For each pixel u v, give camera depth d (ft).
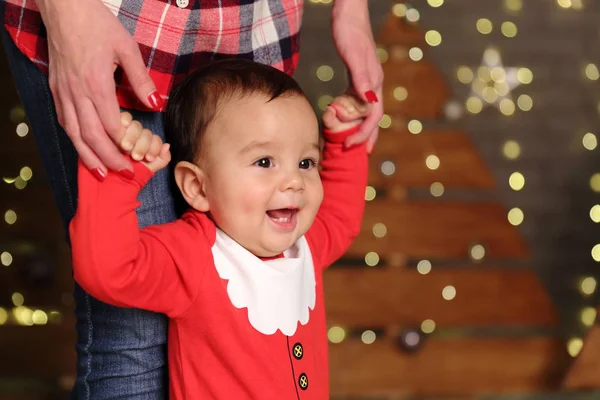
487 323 8.51
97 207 3.36
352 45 4.51
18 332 8.03
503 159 10.67
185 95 3.95
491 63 10.73
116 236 3.37
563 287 10.57
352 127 4.66
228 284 3.75
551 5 10.89
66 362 8.02
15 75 4.01
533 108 10.75
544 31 10.80
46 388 8.00
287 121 3.81
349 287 8.42
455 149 8.98
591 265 10.62
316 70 10.41
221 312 3.72
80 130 3.38
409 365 8.21
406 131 8.94
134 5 3.81
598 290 10.47
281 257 4.11
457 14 10.75
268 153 3.78
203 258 3.72
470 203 8.86
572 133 10.78
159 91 4.00
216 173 3.82
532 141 10.71
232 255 3.80
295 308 3.95
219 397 3.74
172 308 3.67
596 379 7.65
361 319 8.36
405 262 8.96
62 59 3.37
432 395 8.23
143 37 3.87
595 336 7.61
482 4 10.77
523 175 10.69
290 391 3.83
